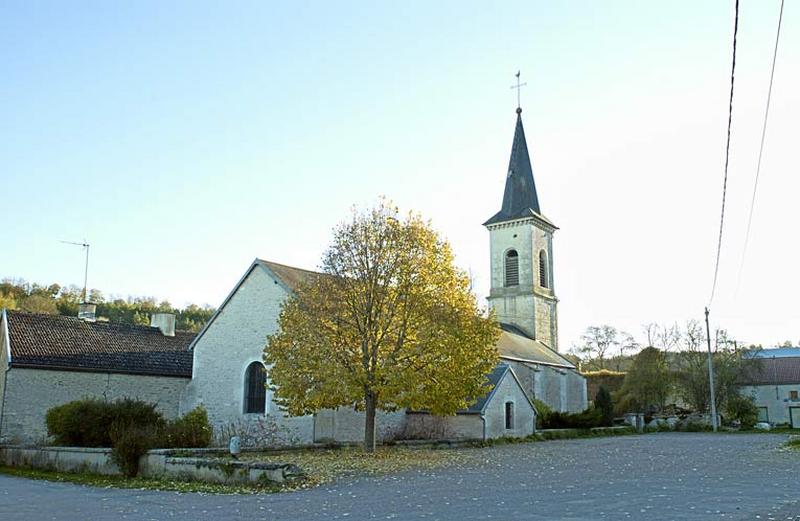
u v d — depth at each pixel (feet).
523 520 35.04
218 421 99.30
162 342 114.83
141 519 38.24
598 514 36.63
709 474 58.80
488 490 48.83
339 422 92.38
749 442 112.78
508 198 192.95
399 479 57.21
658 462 72.64
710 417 171.83
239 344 99.76
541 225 191.62
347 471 63.10
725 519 34.53
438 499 44.27
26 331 100.53
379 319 79.36
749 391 208.74
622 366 270.46
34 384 94.48
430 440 98.02
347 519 36.86
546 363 164.55
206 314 281.95
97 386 99.76
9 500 47.06
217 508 42.16
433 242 83.92
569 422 143.43
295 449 77.97
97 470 65.77
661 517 35.29
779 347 266.77
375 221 82.89
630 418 165.78
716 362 180.24
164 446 67.62
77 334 106.22
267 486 52.75
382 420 100.83
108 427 75.05
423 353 78.18
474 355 80.59
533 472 62.44
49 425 80.23
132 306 271.69
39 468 72.59
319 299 79.97
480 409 110.73
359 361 78.07
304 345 76.89
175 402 106.32
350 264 81.20
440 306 80.18
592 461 75.00
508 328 177.37
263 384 96.37
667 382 184.14
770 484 50.70
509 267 189.78
